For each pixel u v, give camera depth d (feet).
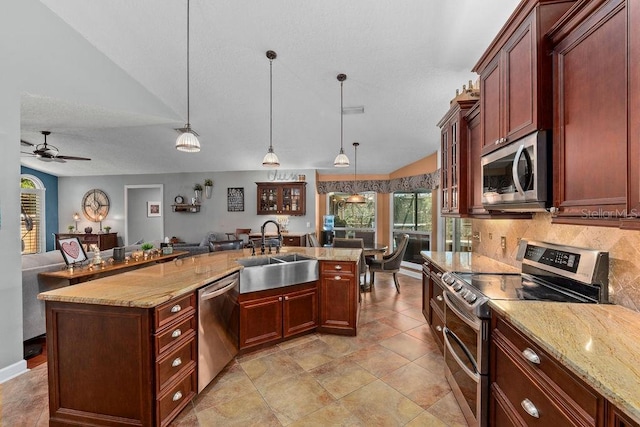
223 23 8.89
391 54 9.63
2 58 7.75
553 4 4.76
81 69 9.85
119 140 17.87
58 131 16.05
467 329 5.75
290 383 7.27
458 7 7.52
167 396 5.56
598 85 3.84
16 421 5.92
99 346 5.41
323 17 8.39
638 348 3.27
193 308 6.40
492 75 6.51
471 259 9.49
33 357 8.68
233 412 6.23
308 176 22.95
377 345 9.29
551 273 5.76
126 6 8.57
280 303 9.23
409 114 13.65
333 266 10.00
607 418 2.68
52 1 8.65
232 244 15.49
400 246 15.44
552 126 4.72
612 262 4.80
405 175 21.63
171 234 24.52
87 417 5.49
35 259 9.80
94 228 25.53
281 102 13.19
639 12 3.21
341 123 14.94
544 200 4.75
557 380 3.35
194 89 12.37
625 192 3.43
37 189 24.14
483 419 5.14
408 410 6.30
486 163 6.62
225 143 17.99
